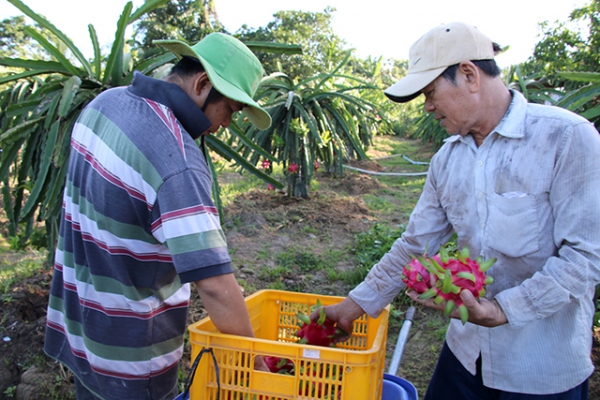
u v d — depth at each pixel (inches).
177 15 1002.7
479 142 62.4
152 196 53.7
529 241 58.1
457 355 69.3
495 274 61.4
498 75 59.2
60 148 93.7
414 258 54.1
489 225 60.4
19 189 109.5
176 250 52.7
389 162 526.3
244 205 270.7
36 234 141.5
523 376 61.9
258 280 176.4
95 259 57.9
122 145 54.0
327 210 264.5
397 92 59.0
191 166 54.3
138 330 59.2
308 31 1311.5
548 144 56.1
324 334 71.2
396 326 146.6
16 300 131.8
